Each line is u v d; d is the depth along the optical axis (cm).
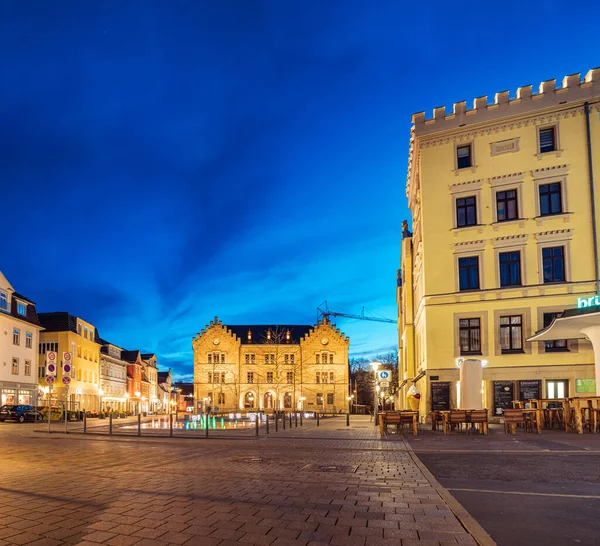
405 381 4131
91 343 6241
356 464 1098
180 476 919
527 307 2612
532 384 2531
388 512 632
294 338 8294
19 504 675
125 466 1066
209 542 506
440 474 962
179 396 12094
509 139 2769
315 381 7800
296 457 1246
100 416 4959
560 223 2616
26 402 4725
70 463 1123
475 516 613
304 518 601
